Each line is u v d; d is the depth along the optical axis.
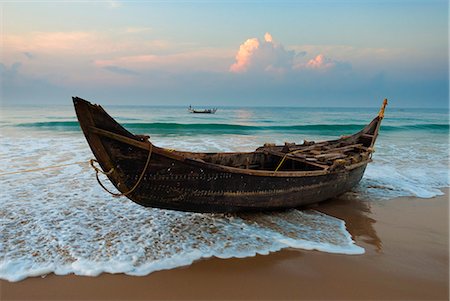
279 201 6.68
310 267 4.87
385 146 17.67
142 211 6.95
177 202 5.75
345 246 5.55
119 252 5.12
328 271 4.77
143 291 4.21
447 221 6.92
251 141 19.22
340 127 30.23
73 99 4.46
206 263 4.89
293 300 4.09
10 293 4.09
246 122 37.88
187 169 5.46
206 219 6.56
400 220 6.95
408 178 10.50
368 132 10.71
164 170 5.33
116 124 4.85
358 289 4.34
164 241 5.54
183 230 6.00
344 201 8.20
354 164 8.04
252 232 5.99
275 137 22.92
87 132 4.70
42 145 15.20
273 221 6.57
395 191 9.07
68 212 6.77
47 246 5.26
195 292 4.21
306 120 43.00
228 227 6.18
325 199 7.73
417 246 5.69
